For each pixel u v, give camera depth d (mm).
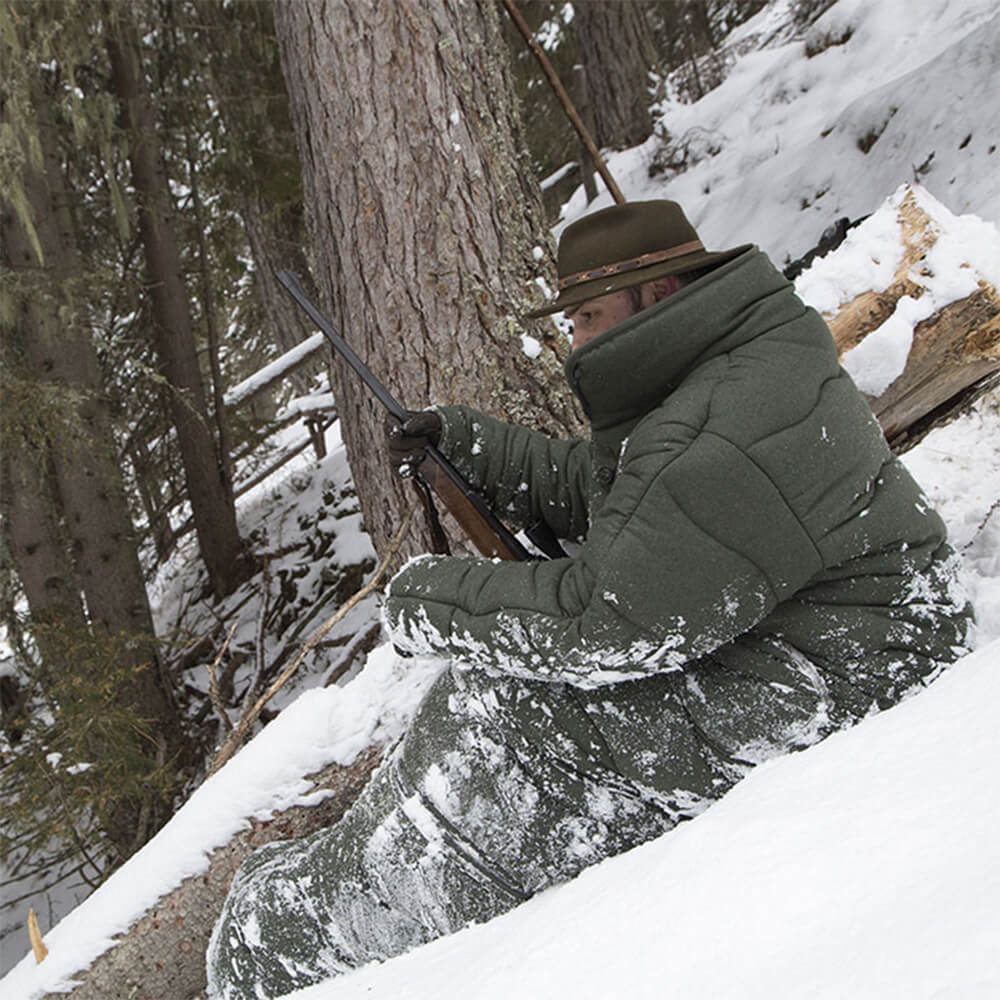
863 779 1011
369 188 2705
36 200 4938
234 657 6008
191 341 6602
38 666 4734
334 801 2129
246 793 2102
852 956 677
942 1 6891
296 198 7582
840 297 2357
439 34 2674
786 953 741
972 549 2133
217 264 7340
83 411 5078
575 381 1497
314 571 6316
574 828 1572
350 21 2672
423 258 2688
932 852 777
